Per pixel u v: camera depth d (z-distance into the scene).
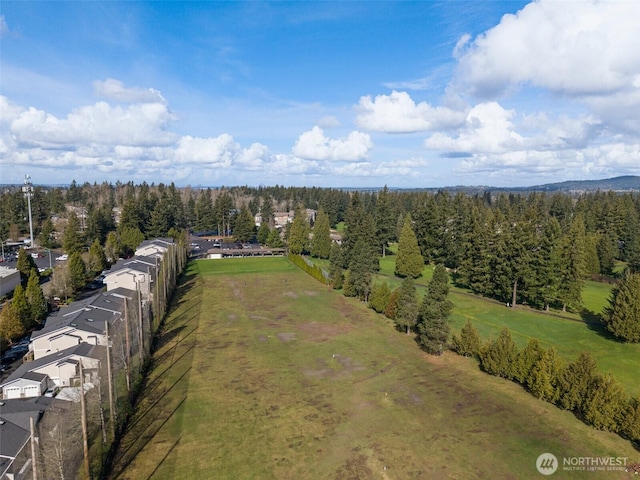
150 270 65.50
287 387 33.66
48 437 23.94
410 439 26.33
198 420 28.72
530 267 55.78
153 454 25.05
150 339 41.75
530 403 30.72
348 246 81.38
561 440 26.03
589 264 75.81
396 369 37.00
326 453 24.98
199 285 71.31
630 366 37.56
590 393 27.84
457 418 28.75
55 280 59.50
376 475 23.02
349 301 61.62
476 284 64.38
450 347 41.62
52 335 39.94
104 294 52.81
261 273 81.88
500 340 35.31
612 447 25.30
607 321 45.00
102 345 40.09
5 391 33.22
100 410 25.77
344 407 30.44
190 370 36.91
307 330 48.12
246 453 25.03
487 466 23.69
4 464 23.41
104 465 23.83
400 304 47.19
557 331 47.25
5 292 57.62
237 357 39.94
